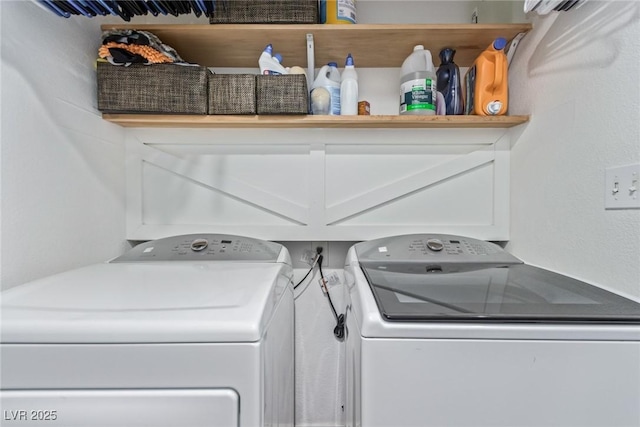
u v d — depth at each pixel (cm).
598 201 105
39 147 108
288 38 146
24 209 102
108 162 147
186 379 66
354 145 164
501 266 127
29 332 66
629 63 94
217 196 165
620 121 97
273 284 94
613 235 99
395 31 142
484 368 72
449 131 162
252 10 138
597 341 71
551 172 129
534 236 141
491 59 145
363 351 73
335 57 164
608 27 101
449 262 131
